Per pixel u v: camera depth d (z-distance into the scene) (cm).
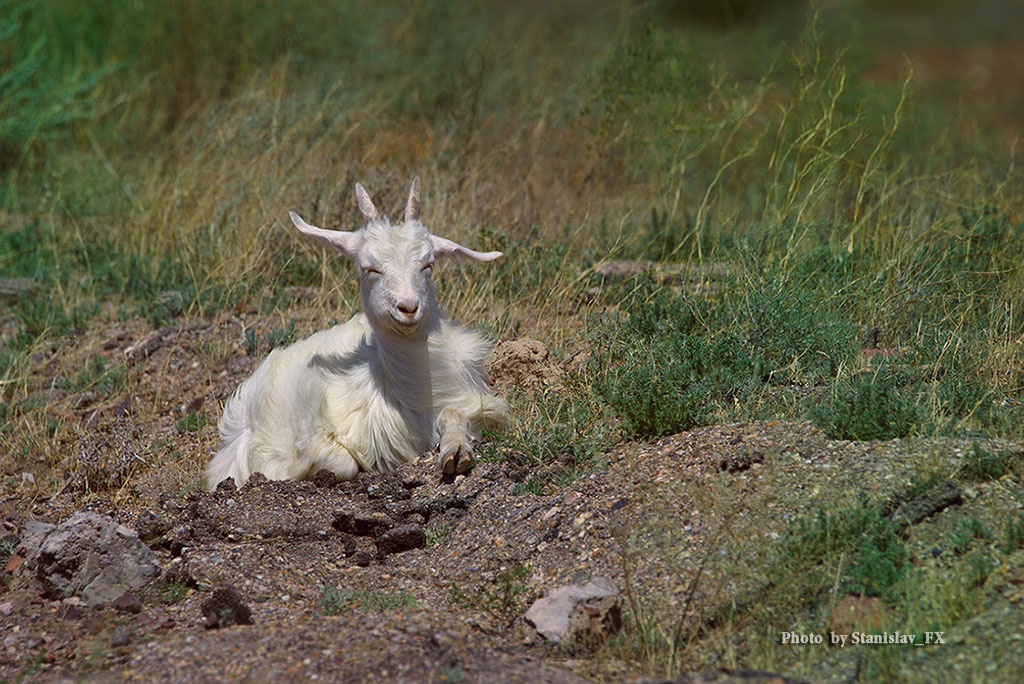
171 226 2956
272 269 2738
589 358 2038
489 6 4434
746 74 3791
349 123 3369
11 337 2600
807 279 2223
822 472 1483
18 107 3809
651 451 1623
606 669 1258
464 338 1892
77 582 1535
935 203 2869
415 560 1583
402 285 1711
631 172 3139
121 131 3825
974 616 1229
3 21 3866
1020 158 3534
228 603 1400
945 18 9275
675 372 1806
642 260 2691
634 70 3130
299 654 1241
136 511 1895
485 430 1847
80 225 3130
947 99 4922
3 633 1449
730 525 1394
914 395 1709
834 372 1884
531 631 1345
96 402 2350
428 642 1264
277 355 2041
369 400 1830
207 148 3316
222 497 1731
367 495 1748
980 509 1386
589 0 4350
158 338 2528
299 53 3941
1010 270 2128
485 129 3431
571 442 1731
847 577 1315
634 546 1430
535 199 3003
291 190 2909
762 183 3072
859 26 4172
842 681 1167
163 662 1267
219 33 3959
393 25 4222
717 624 1305
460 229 2659
